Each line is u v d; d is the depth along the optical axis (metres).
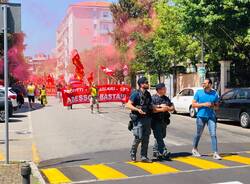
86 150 13.49
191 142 14.63
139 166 10.55
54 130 19.17
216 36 27.64
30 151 13.43
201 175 9.41
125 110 31.72
